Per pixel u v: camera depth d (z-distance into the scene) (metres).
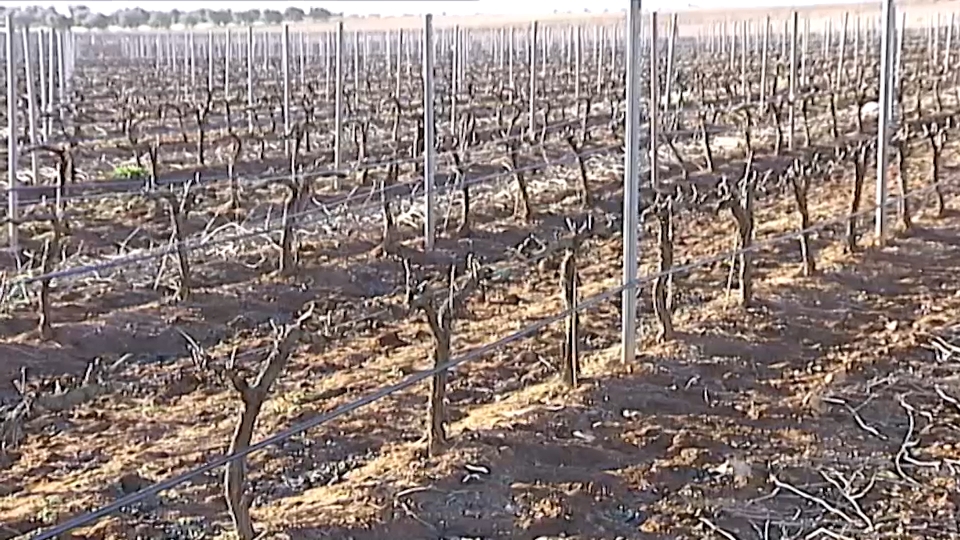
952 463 10.66
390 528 9.50
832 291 15.91
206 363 10.66
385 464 10.73
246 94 47.22
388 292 17.16
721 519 9.76
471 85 36.38
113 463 11.23
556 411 11.72
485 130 33.53
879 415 11.80
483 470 10.49
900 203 19.58
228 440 11.69
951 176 22.64
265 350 14.77
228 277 17.70
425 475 10.38
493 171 26.81
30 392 13.35
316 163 26.97
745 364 13.26
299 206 19.39
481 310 15.92
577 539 9.45
